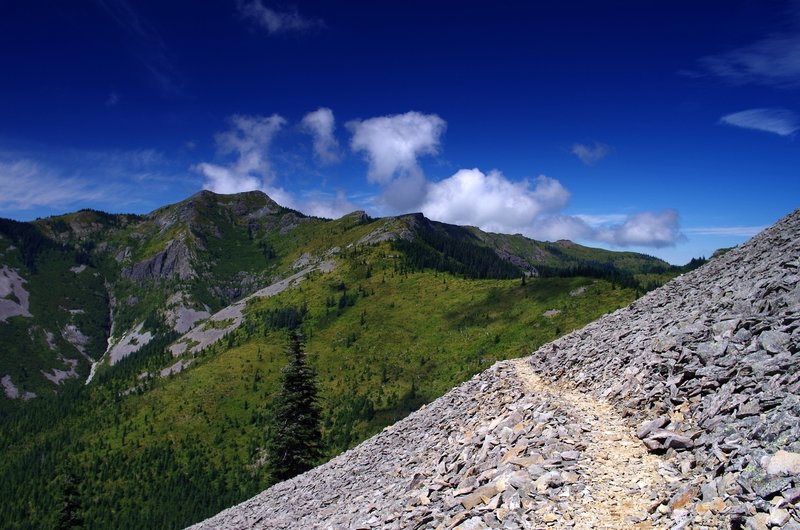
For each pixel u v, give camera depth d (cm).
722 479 1195
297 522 2641
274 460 7056
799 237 2580
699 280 3228
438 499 1753
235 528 3228
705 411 1574
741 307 2133
